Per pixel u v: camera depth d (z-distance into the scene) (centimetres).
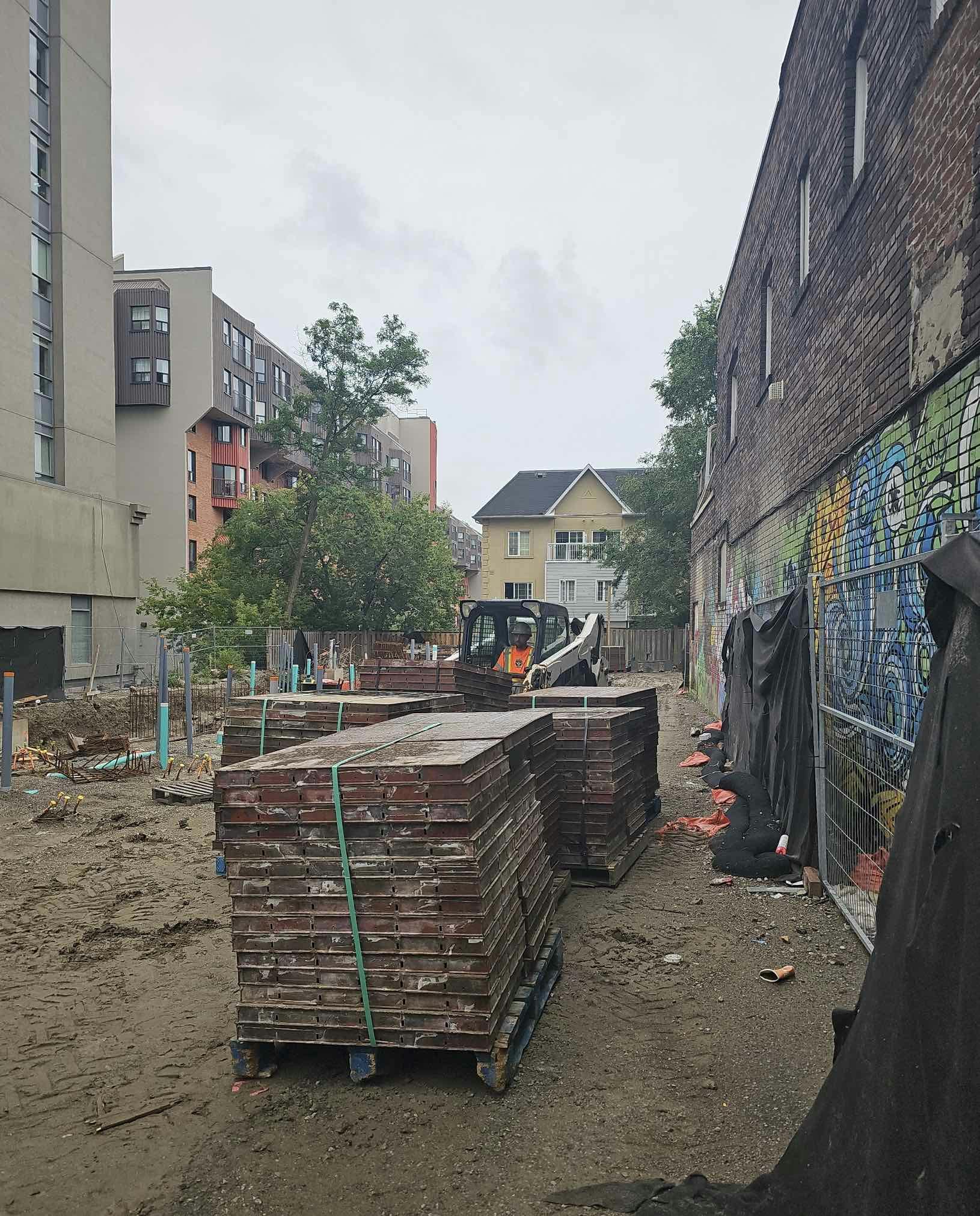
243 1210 302
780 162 1081
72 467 2766
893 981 258
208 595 3325
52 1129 358
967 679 260
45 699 1788
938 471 524
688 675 2730
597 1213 293
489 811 395
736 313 1533
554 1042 420
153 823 960
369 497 3919
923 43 562
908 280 581
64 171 2758
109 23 3025
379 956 371
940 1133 214
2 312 2422
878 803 525
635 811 791
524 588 5612
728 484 1638
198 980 512
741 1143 331
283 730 718
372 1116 357
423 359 3709
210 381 4403
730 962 521
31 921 629
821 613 659
